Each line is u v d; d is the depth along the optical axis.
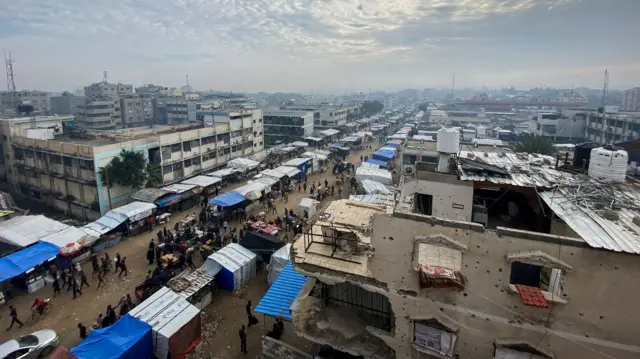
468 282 11.53
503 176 16.08
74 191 43.97
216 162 61.28
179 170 53.44
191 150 55.31
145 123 131.50
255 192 43.16
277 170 54.25
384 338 13.37
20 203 48.09
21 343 20.28
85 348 17.73
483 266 11.27
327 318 14.92
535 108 172.38
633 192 14.26
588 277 10.25
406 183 16.16
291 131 99.62
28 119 55.50
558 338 10.93
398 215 12.01
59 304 25.55
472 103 198.25
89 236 31.72
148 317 20.12
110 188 42.84
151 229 37.81
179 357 19.88
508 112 173.50
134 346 18.36
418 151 53.25
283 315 18.59
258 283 28.36
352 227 14.85
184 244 31.72
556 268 10.41
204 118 66.62
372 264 12.66
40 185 47.62
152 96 146.50
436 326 12.28
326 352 16.53
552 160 20.17
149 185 45.97
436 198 15.94
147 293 25.02
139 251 33.41
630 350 10.31
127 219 35.97
